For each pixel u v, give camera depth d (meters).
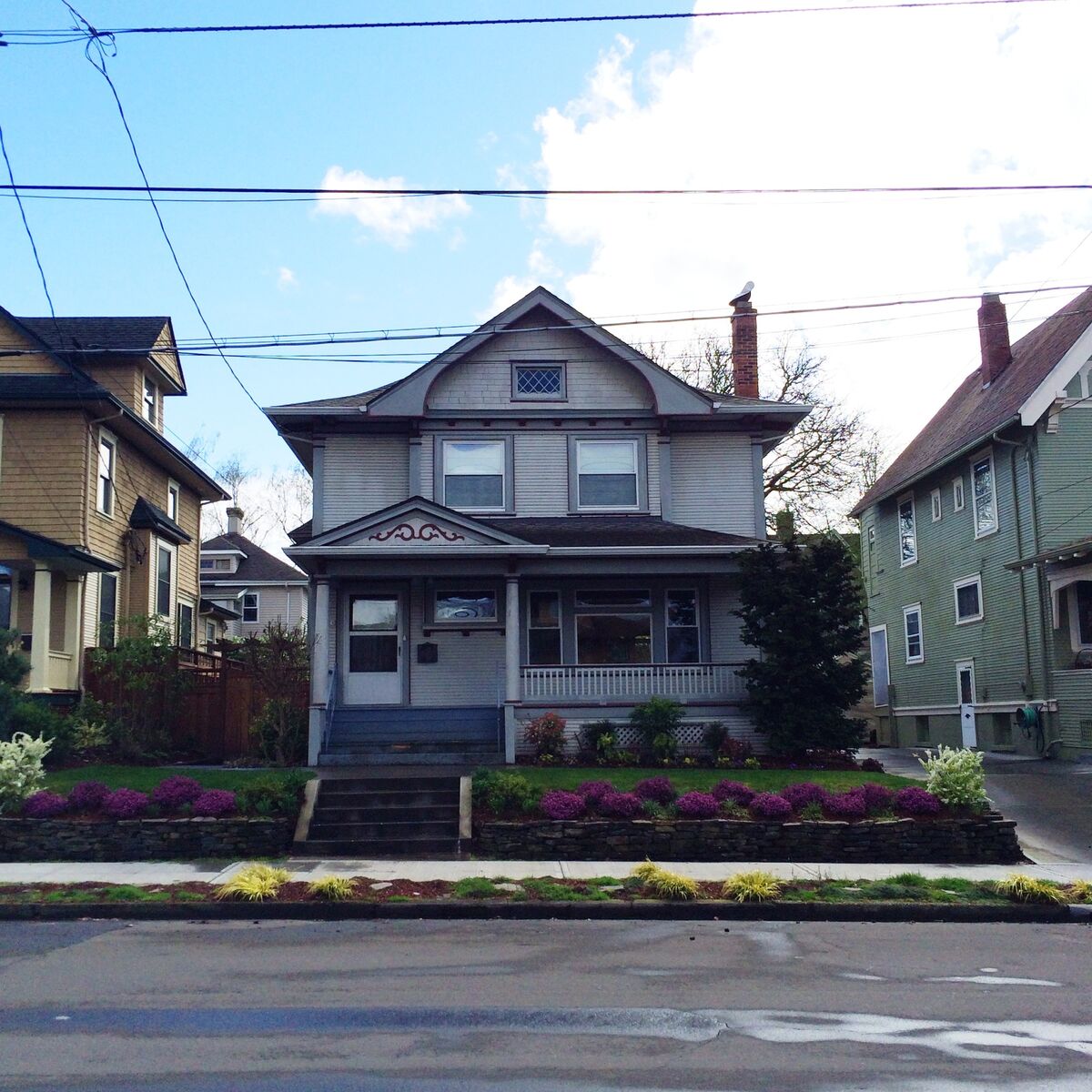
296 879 12.52
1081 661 23.73
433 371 22.19
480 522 19.94
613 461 22.78
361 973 8.53
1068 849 15.02
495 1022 7.03
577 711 20.56
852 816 14.72
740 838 14.38
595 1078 5.88
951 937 10.54
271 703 19.91
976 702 28.09
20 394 21.80
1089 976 8.69
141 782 16.52
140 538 25.50
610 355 22.86
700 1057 6.28
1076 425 25.08
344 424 22.52
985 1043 6.64
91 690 22.20
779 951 9.66
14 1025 6.89
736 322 25.78
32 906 11.30
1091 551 22.28
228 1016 7.14
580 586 22.33
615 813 14.59
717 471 23.11
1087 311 21.95
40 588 20.94
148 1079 5.79
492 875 12.95
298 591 46.62
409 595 22.03
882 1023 7.09
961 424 30.03
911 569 32.75
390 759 19.42
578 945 9.89
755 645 20.03
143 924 10.99
